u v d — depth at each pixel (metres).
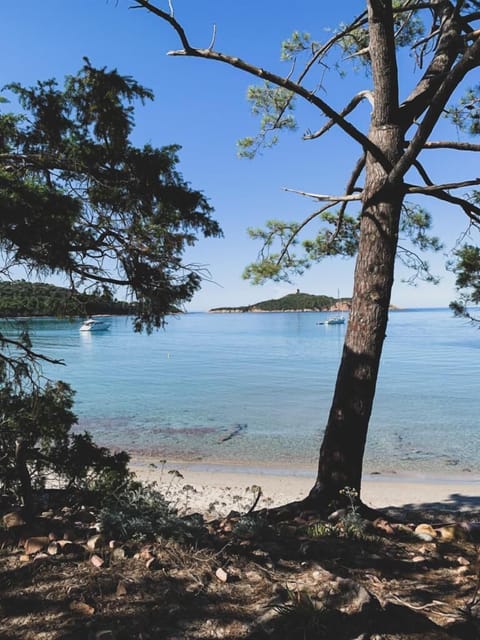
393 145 5.57
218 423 19.58
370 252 5.58
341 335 99.12
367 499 10.11
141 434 17.53
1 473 4.63
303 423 19.58
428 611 2.81
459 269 6.83
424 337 91.56
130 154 4.46
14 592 2.97
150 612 2.76
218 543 3.67
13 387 4.96
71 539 3.68
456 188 5.16
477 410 22.55
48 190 3.88
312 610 2.62
